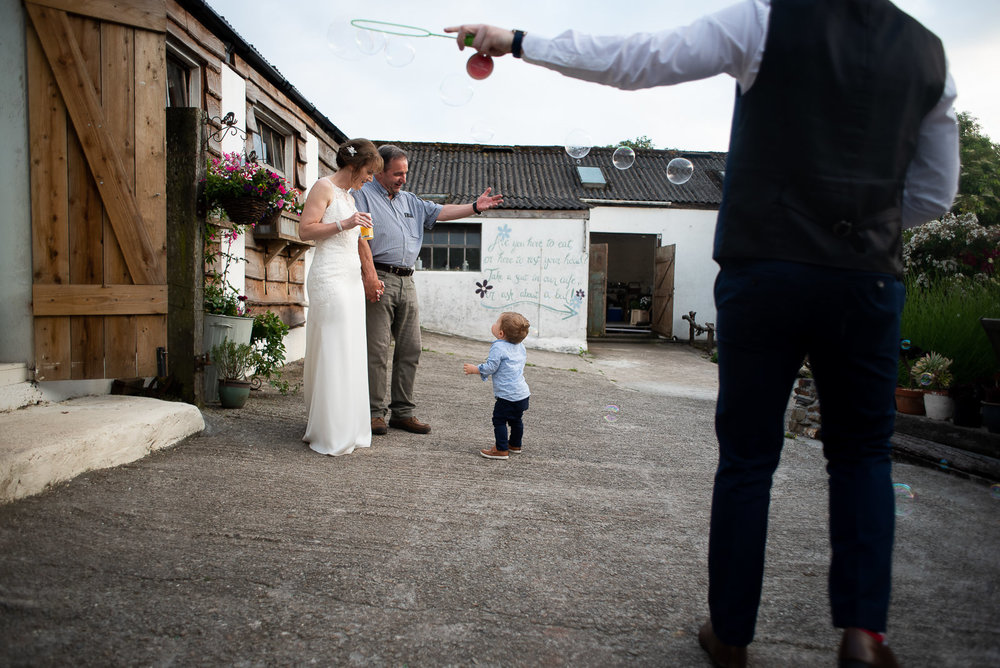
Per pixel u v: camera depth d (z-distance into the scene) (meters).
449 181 13.87
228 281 5.23
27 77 3.26
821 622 1.86
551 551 2.30
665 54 1.44
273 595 1.85
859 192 1.35
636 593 2.00
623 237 18.16
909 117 1.39
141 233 3.49
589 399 6.39
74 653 1.51
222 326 4.44
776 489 3.29
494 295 11.79
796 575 2.19
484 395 6.11
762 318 1.43
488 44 1.60
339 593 1.88
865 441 1.49
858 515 1.42
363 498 2.73
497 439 3.64
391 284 3.97
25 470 2.38
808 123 1.36
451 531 2.43
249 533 2.28
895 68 1.37
